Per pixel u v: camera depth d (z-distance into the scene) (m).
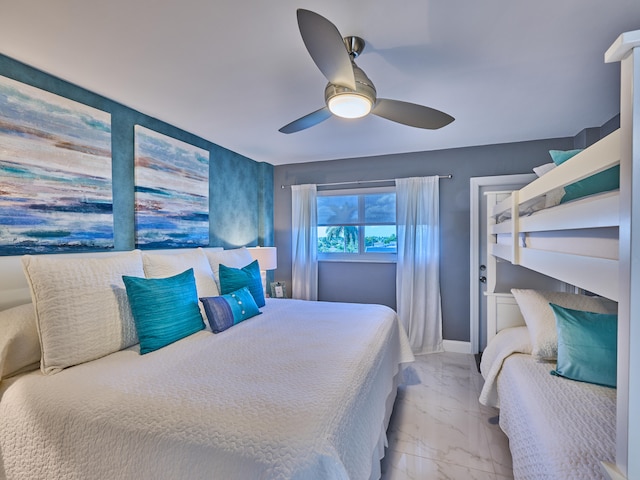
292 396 1.17
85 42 1.58
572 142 3.12
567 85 2.05
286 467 0.88
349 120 2.68
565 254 1.20
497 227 2.36
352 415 1.18
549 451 1.16
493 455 1.86
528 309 2.06
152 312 1.70
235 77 1.94
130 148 2.38
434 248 3.57
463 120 2.65
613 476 0.77
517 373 1.75
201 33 1.52
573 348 1.63
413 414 2.29
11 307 1.62
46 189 1.85
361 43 1.60
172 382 1.29
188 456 0.97
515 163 3.32
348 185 4.01
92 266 1.65
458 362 3.27
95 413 1.12
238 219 3.73
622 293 0.76
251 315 2.31
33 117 1.79
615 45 0.73
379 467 1.57
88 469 1.09
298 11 1.08
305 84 2.03
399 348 2.48
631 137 0.72
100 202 2.15
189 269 2.09
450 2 1.33
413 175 3.72
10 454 1.23
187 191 2.91
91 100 2.11
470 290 3.52
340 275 4.10
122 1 1.30
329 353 1.61
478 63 1.80
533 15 1.41
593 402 1.40
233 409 1.09
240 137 3.11
